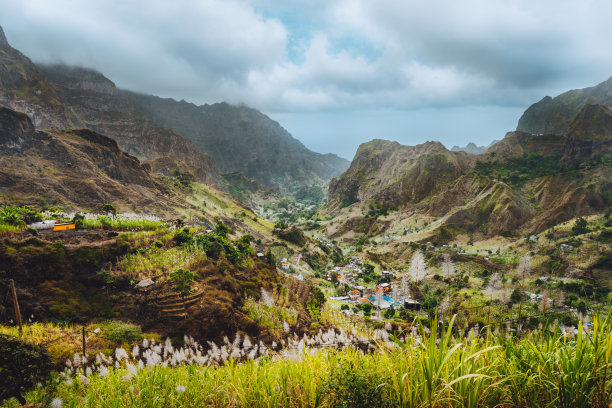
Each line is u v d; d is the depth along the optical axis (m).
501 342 4.50
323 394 4.74
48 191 133.88
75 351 22.56
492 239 196.62
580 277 115.62
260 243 175.75
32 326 27.09
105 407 5.98
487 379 3.98
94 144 181.50
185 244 54.03
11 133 146.25
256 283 54.16
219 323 36.56
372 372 4.64
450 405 3.71
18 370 7.64
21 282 35.25
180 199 199.75
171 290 40.22
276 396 4.99
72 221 60.84
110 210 74.88
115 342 27.56
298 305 52.69
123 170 187.38
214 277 46.72
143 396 5.86
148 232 56.31
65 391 8.77
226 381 5.63
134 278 41.41
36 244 39.09
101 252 42.50
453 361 4.04
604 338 3.83
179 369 7.13
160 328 35.34
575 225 160.12
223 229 80.06
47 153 154.75
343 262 161.12
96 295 37.84
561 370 3.92
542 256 138.00
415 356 4.31
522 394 4.00
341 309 79.94
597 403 3.68
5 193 124.56
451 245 196.50
